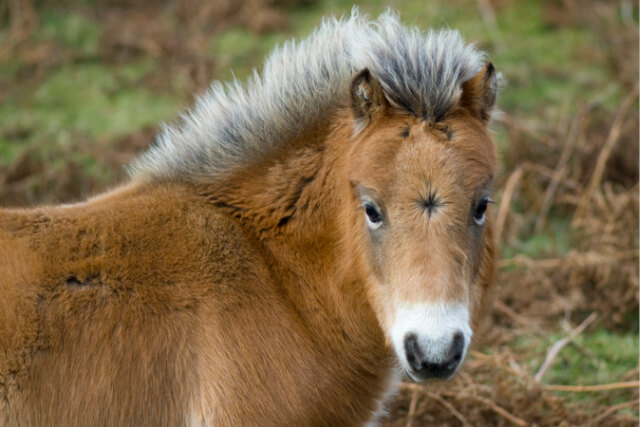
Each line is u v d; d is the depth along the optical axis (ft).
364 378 47.11
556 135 94.58
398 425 61.11
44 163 93.91
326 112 45.68
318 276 45.47
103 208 44.78
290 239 45.60
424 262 38.63
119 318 42.29
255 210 45.78
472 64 44.32
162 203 45.44
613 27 117.70
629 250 77.71
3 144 101.35
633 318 75.15
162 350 42.50
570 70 114.32
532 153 91.61
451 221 39.14
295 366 44.01
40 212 44.04
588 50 116.78
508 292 77.00
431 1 126.52
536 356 69.21
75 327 41.78
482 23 122.11
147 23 125.49
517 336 72.33
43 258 42.32
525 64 114.11
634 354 69.51
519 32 121.80
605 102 104.99
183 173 47.03
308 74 46.24
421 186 39.22
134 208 44.91
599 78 112.16
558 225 89.56
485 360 63.62
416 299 38.27
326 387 45.14
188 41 120.26
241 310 43.47
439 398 60.64
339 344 45.80
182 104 102.47
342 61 45.98
